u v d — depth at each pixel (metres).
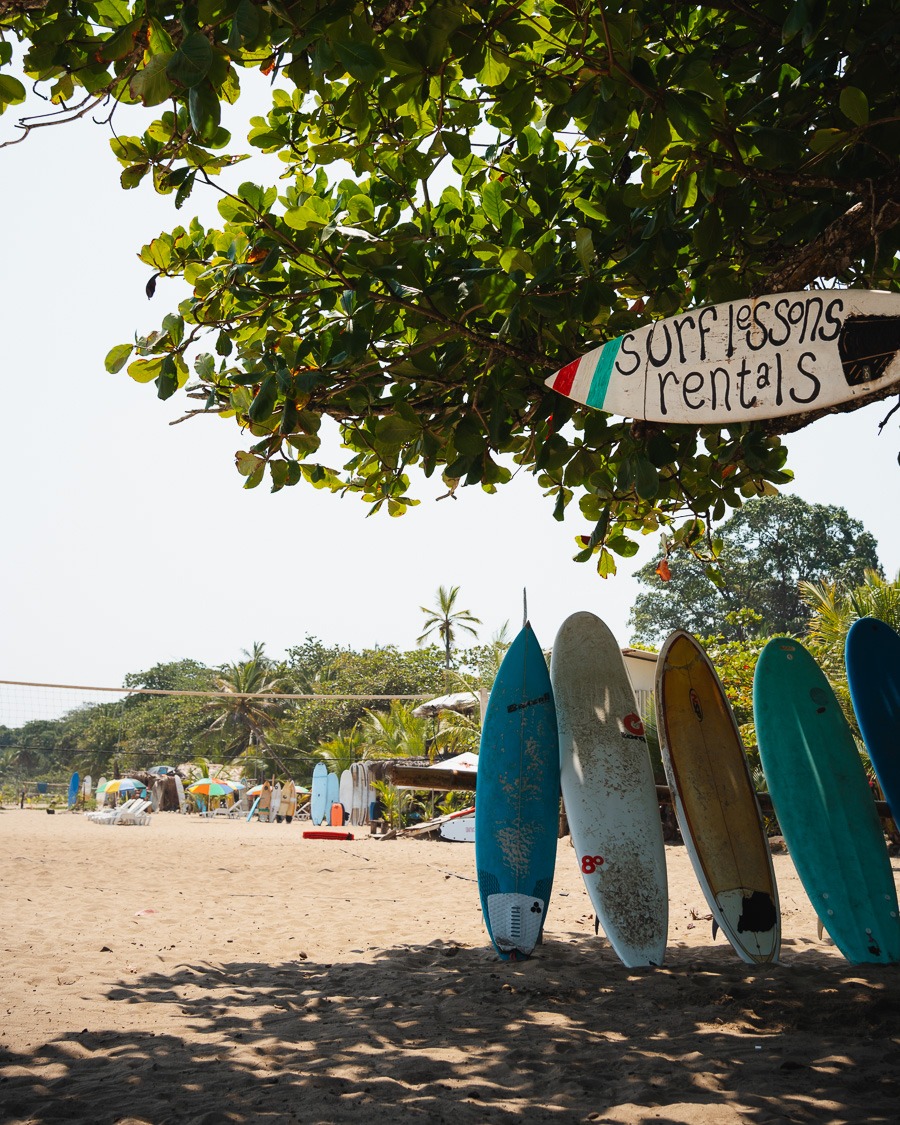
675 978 4.51
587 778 5.31
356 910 7.80
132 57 3.07
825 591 14.58
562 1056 3.31
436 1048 3.50
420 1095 2.91
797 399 2.31
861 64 3.19
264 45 3.02
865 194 3.22
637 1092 2.81
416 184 4.19
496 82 3.55
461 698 27.19
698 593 49.38
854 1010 3.64
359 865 11.69
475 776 5.57
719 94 3.00
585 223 4.05
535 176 4.12
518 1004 4.16
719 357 2.43
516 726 5.51
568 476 4.62
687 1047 3.33
